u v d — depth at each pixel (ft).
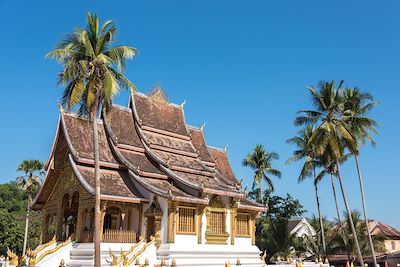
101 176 100.99
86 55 81.25
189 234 101.24
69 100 79.87
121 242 95.81
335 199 180.34
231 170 141.38
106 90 78.23
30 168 205.05
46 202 115.55
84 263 87.61
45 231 114.52
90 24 83.56
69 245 94.94
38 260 87.30
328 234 196.65
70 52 80.38
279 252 182.70
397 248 221.25
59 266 89.40
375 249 183.32
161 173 108.37
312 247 193.88
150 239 97.66
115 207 105.60
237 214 117.29
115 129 111.24
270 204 217.56
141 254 92.38
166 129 121.80
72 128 105.81
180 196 98.53
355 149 137.69
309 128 176.24
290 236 190.49
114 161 106.22
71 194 103.45
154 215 99.55
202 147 132.05
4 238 208.44
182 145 123.03
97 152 80.69
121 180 103.76
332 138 134.41
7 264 92.17
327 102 138.92
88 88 79.82
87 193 97.71
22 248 211.61
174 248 96.12
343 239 180.86
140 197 100.53
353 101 146.00
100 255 82.53
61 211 106.22
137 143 113.19
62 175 108.06
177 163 113.39
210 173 119.65
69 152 104.99
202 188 102.63
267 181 202.69
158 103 125.08
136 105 118.93
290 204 217.36
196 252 100.27
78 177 96.07
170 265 93.09
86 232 95.91
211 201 109.60
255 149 205.67
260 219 216.54
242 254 113.29
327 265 141.90
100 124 112.16
